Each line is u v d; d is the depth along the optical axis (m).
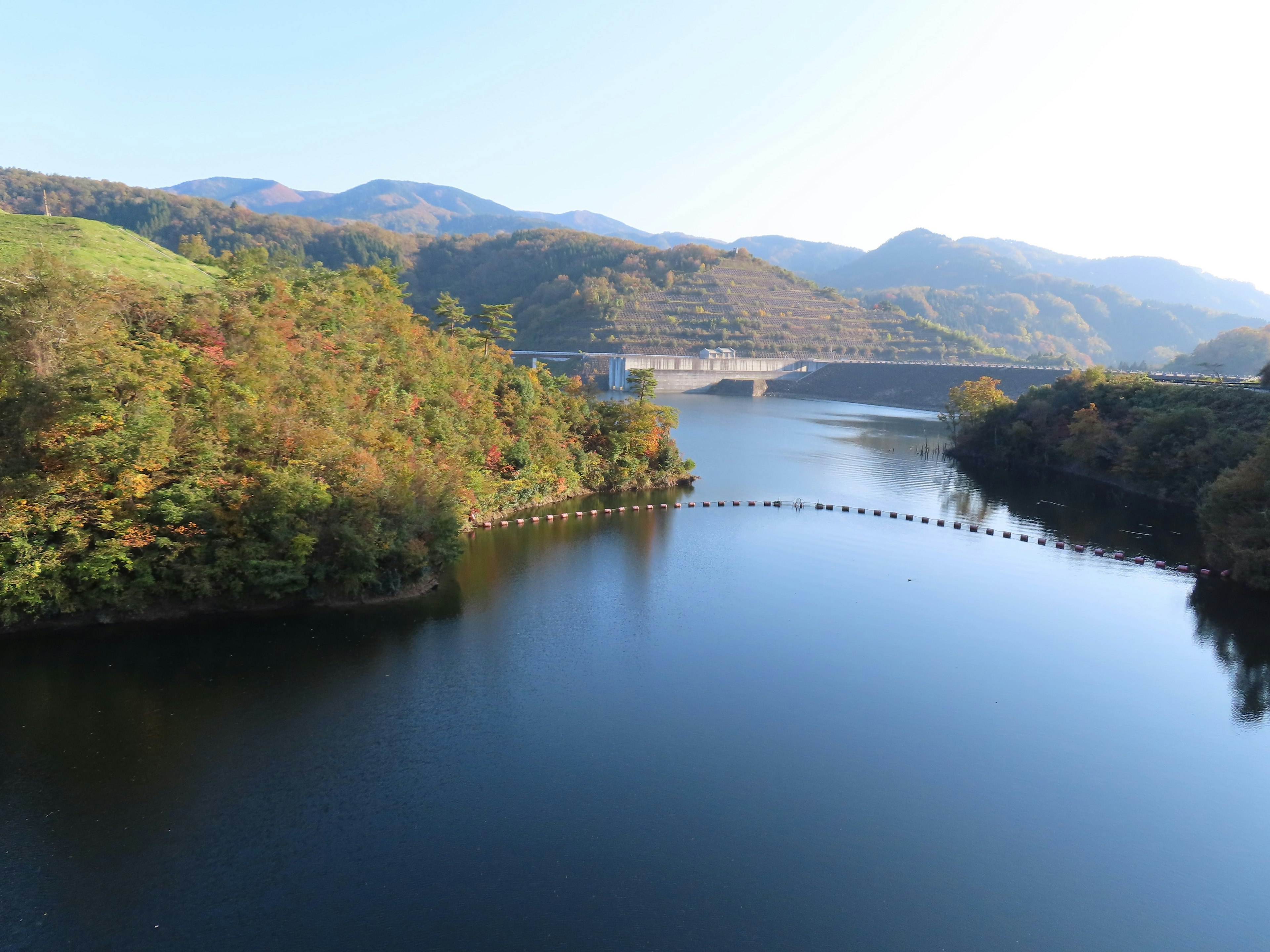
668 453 153.75
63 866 40.84
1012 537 121.38
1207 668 72.94
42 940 36.09
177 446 69.25
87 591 65.50
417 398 102.56
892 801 50.12
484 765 51.78
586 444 143.12
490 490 111.62
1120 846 46.78
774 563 103.31
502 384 129.12
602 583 90.38
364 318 108.06
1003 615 85.94
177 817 44.97
